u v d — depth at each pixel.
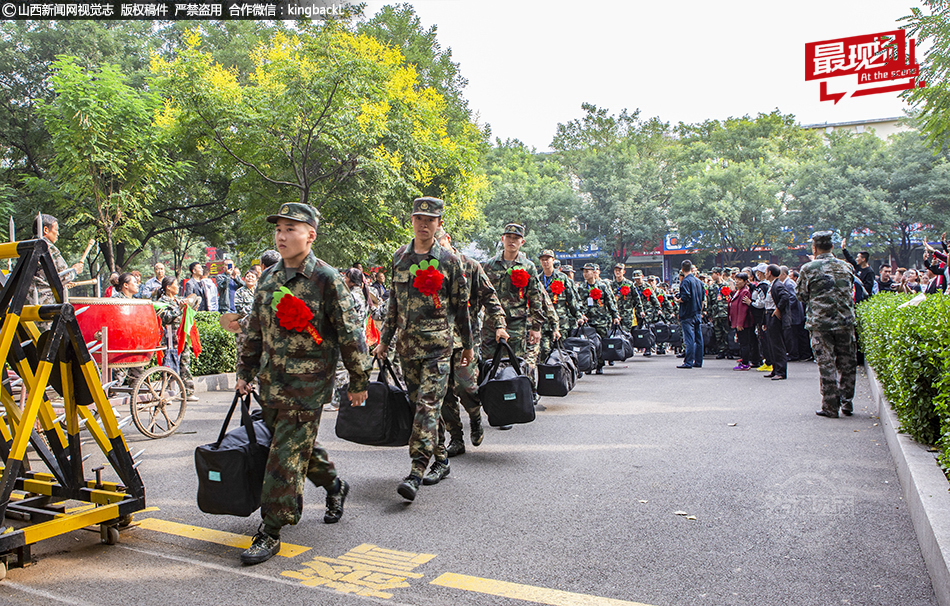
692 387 10.28
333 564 3.51
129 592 3.18
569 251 63.97
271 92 14.95
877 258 55.62
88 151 14.43
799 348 14.12
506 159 61.75
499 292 7.73
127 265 23.48
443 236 5.36
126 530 4.07
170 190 21.62
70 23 23.75
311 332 3.70
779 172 54.25
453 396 5.74
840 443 6.11
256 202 16.64
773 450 5.89
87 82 14.64
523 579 3.29
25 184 20.98
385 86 15.91
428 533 3.98
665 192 59.44
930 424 4.93
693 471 5.25
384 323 5.08
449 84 33.06
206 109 14.36
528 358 7.81
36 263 3.59
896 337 5.57
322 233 15.38
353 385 3.93
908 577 3.26
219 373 11.59
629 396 9.43
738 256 56.31
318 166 16.33
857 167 49.78
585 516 4.24
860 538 3.78
